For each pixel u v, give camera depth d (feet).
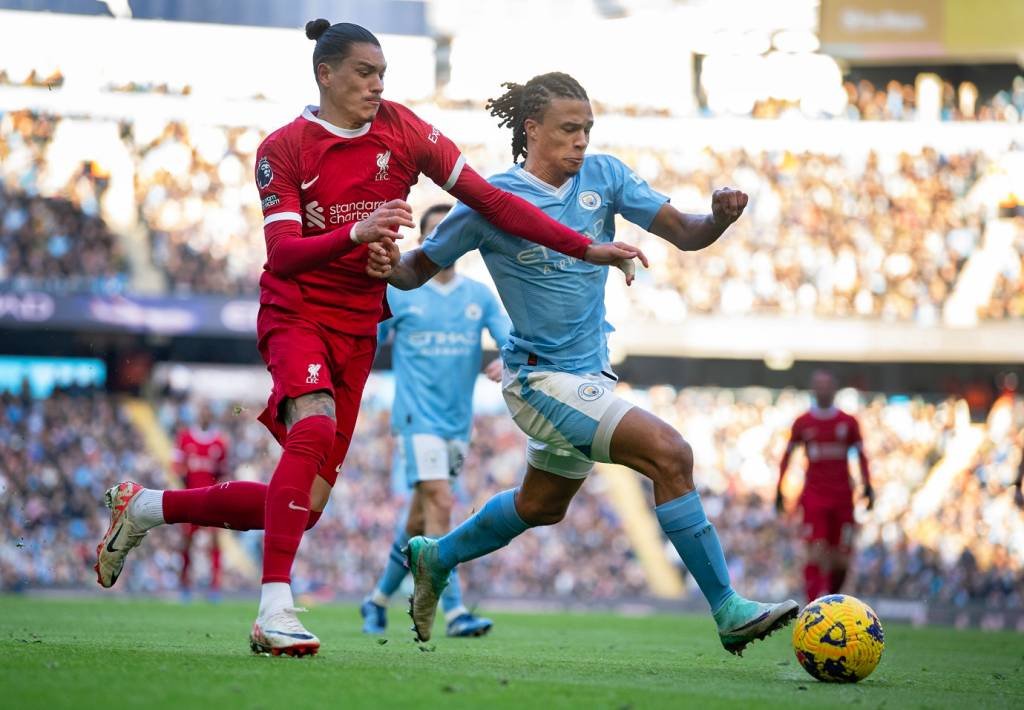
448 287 96.32
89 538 250.16
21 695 38.42
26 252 266.77
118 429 272.51
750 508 272.92
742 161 299.17
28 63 282.77
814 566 150.71
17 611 127.95
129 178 280.31
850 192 295.28
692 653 79.41
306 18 294.46
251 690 41.06
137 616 119.03
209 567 239.30
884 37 277.64
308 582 241.96
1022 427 288.51
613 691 45.47
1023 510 266.77
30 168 275.80
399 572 96.84
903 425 286.25
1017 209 290.15
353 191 54.60
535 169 58.70
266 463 281.95
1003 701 51.01
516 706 39.68
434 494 94.73
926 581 251.39
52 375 294.25
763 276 287.07
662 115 297.94
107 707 36.58
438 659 59.47
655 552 263.90
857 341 271.90
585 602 239.71
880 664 76.54
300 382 53.06
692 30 305.53
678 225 58.70
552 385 56.95
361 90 53.31
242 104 290.97
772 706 42.98
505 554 253.65
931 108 303.07
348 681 44.50
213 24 290.35
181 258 272.10
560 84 57.93
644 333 274.57
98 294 257.34
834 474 150.41
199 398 299.79
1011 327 270.05
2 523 244.63
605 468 282.15
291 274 53.06
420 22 301.43
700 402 293.23
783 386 322.75
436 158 55.67
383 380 290.56
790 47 301.02
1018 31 272.72
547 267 57.36
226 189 282.56
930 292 283.59
